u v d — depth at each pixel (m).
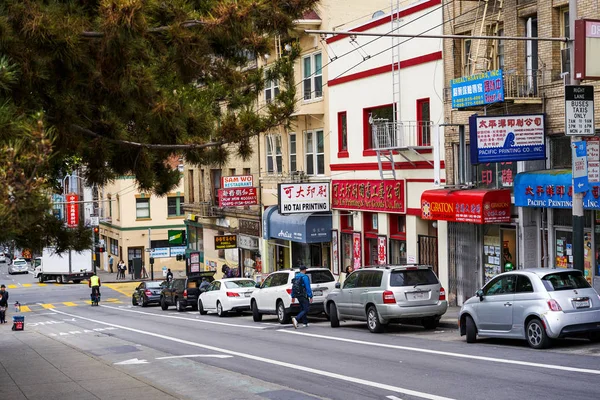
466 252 25.30
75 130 11.48
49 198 7.04
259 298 27.05
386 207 29.42
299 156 37.03
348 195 32.34
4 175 6.67
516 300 15.70
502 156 20.78
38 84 10.50
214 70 12.52
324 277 25.31
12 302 53.00
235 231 45.88
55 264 68.38
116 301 50.09
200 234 54.81
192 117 12.70
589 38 16.52
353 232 32.31
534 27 22.09
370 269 21.12
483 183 24.27
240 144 13.34
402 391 11.86
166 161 13.91
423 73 27.03
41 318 38.84
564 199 19.92
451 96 23.27
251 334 22.48
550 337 14.91
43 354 19.83
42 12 10.34
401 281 20.16
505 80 21.48
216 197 49.53
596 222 20.31
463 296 25.48
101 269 81.69
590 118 16.70
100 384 13.80
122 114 12.08
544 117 21.17
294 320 23.28
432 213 24.75
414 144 27.61
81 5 11.36
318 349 17.72
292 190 33.22
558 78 21.05
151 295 42.94
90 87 11.50
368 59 30.58
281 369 14.99
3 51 9.93
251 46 11.85
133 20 10.28
